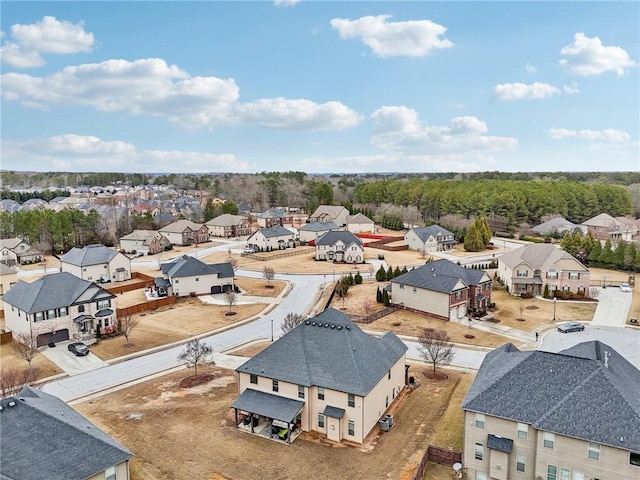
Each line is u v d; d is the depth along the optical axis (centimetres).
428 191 17862
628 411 2770
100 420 3884
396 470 3219
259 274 9438
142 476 3134
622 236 12569
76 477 2588
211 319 6681
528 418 2941
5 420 2783
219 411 4028
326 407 3662
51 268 10456
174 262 8631
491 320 6488
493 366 3566
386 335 4559
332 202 18712
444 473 3234
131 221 14662
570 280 7550
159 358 5278
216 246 13012
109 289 8175
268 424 3828
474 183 18738
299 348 3978
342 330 4053
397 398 4284
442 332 5522
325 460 3338
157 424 3816
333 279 8900
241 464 3284
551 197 15012
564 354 3288
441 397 4288
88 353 5416
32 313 5525
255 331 6181
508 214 14450
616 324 6272
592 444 2736
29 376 4544
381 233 14688
